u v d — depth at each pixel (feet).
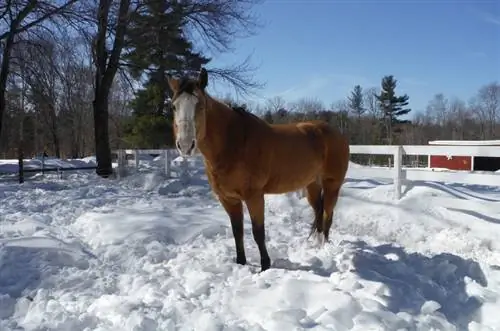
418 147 25.32
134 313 10.90
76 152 148.05
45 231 20.92
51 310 11.86
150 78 59.41
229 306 11.85
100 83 54.70
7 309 12.37
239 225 16.17
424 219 23.08
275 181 15.96
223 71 56.34
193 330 10.35
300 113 183.01
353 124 195.31
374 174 27.71
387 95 194.90
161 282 14.05
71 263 16.21
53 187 43.55
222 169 14.69
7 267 15.10
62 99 59.41
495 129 210.18
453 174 23.57
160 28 53.62
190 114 12.73
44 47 50.67
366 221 24.21
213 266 15.42
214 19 53.42
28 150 175.01
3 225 22.76
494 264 16.58
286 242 20.11
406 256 16.61
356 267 15.01
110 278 14.51
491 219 21.61
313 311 11.10
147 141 91.66
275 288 12.50
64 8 47.73
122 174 51.85
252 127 15.12
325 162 19.15
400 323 10.43
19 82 64.34
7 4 48.11
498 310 11.43
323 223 19.79
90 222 22.74
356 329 10.03
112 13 52.75
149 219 22.89
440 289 12.96
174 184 39.37
